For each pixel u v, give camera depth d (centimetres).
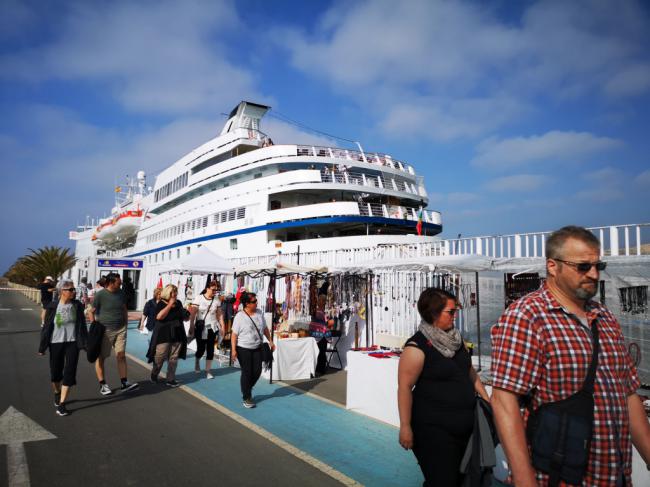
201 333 876
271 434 523
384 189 2094
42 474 407
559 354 196
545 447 194
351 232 2147
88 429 533
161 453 461
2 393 694
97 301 706
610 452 190
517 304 215
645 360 496
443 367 296
